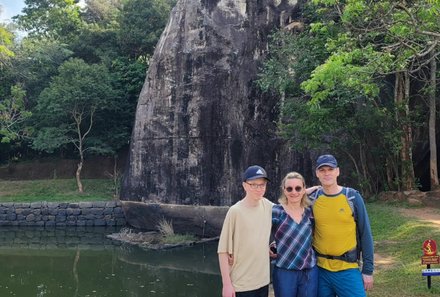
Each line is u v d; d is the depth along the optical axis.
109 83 25.59
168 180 19.92
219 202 18.83
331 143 16.09
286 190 4.28
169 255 16.39
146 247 17.64
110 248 18.09
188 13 20.17
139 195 20.83
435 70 14.71
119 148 27.97
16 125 26.72
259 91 18.95
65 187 25.81
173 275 13.72
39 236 20.86
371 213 13.78
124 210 21.94
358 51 8.66
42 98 25.31
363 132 15.98
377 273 7.92
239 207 4.13
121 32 28.47
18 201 24.00
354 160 16.61
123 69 27.38
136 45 29.08
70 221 22.89
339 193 4.34
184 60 19.89
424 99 16.77
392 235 10.95
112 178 27.23
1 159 30.42
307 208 4.38
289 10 18.83
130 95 27.30
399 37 8.87
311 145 15.61
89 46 29.33
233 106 19.09
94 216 22.86
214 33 19.55
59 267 15.04
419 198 14.84
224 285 4.05
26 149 30.44
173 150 19.88
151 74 20.95
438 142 18.00
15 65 27.97
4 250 17.97
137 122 21.39
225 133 19.06
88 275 13.89
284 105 15.91
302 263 4.24
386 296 6.40
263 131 18.84
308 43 14.73
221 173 18.97
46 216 23.02
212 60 19.44
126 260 15.84
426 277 6.97
